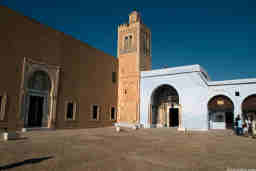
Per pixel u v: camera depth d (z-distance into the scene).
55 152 7.91
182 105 22.14
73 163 6.36
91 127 21.23
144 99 24.44
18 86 14.77
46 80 17.34
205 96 21.36
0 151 7.65
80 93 20.23
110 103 24.53
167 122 25.47
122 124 24.80
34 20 16.31
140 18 27.08
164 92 26.16
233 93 20.20
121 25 27.47
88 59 21.67
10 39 14.49
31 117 16.14
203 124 20.89
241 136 15.65
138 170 5.78
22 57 15.18
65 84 18.67
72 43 19.81
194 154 8.32
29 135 12.72
